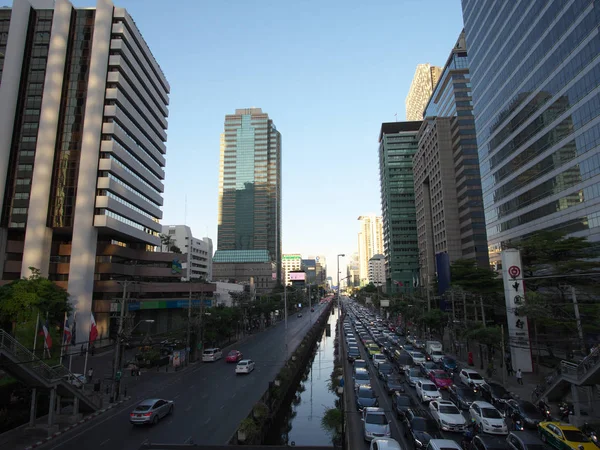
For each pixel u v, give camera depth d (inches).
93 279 2669.8
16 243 2674.7
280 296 5251.0
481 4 3457.2
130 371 1804.9
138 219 3228.3
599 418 975.6
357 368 1583.4
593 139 1980.8
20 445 893.2
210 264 7101.4
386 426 904.9
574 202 2145.7
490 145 3282.5
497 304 2288.4
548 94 2383.1
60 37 2851.9
